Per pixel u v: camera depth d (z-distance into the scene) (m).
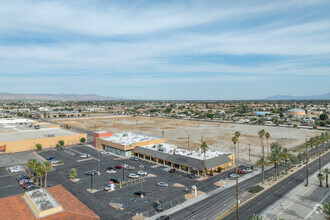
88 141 152.88
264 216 53.84
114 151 121.38
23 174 86.06
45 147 132.88
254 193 68.25
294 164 99.62
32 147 128.25
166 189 71.50
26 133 149.25
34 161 76.19
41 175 69.81
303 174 86.56
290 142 147.12
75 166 96.19
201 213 56.03
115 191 69.94
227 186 74.00
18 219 45.09
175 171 89.81
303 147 131.50
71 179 80.19
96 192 69.06
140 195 66.12
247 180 79.81
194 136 173.38
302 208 58.91
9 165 97.56
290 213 56.25
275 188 72.50
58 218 47.19
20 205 51.31
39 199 52.75
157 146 115.62
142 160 106.25
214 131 198.12
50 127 184.38
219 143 146.25
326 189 71.62
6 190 70.62
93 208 58.62
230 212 56.47
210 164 85.44
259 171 90.38
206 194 67.69
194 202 62.25
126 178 81.56
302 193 68.50
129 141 122.50
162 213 56.09
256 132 189.75
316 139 103.88
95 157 111.38
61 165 97.75
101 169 92.06
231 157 99.25
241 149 129.00
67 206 52.16
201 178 81.75
